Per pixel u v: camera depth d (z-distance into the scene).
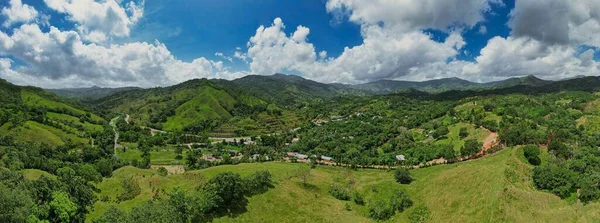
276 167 145.00
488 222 86.00
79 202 81.62
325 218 101.75
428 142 197.38
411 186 120.75
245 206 98.62
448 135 196.38
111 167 162.88
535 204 90.75
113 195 101.62
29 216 63.59
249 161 188.12
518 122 184.25
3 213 58.06
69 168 127.44
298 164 168.25
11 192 63.62
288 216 99.88
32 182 78.19
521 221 83.69
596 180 96.31
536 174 104.75
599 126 179.62
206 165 188.25
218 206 92.81
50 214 71.75
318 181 134.25
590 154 125.75
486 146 159.75
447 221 93.44
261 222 94.94
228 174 97.81
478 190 99.56
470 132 185.75
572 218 85.69
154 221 75.19
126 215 76.25
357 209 113.19
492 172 106.25
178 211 83.75
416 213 102.12
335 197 121.94
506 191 93.38
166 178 119.25
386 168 163.12
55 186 79.31
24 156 163.12
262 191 107.62
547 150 135.38
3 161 153.25
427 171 140.88
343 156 196.12
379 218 106.00
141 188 108.94
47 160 171.50
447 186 109.69
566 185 96.75
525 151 122.25
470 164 125.44
